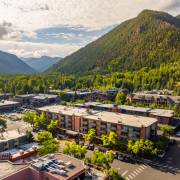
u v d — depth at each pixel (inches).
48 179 3110.2
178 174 4335.6
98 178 3442.4
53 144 4527.6
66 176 3056.1
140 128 5275.6
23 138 5236.2
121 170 4448.8
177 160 4901.6
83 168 3292.3
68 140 5949.8
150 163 4751.5
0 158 4350.4
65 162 3435.0
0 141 4832.7
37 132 6530.5
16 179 3134.8
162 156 5036.9
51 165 3312.0
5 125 6924.2
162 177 4220.0
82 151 4212.6
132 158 4943.4
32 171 3255.4
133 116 6304.1
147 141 4982.8
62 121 6658.5
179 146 5659.5
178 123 7012.8
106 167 3846.0
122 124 5511.8
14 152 4675.2
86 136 5605.3
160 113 7126.0
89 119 6058.1
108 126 5733.3
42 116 6638.8
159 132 6348.4
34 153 4576.8
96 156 3946.9
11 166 3385.8
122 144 5285.4
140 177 4205.2
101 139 5521.7
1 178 2979.8
